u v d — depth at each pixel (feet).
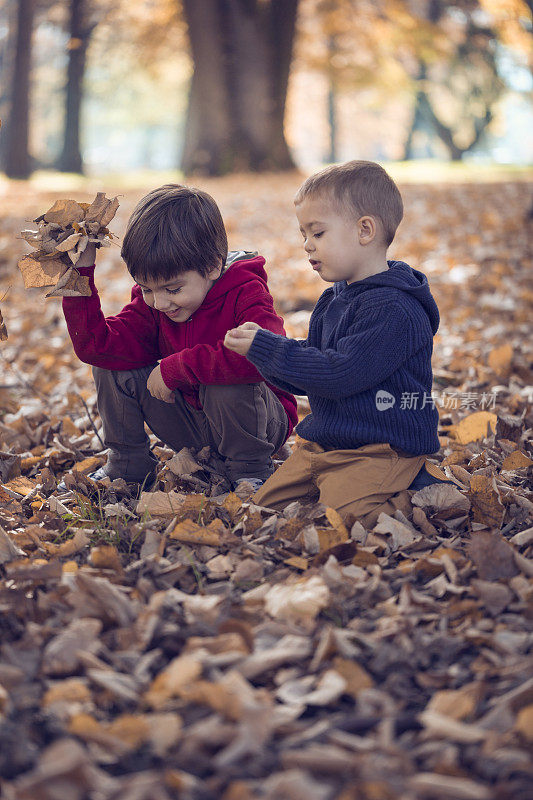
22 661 6.14
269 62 73.92
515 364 15.34
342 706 5.71
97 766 5.09
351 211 8.60
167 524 8.93
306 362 8.51
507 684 5.81
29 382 15.51
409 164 119.44
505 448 11.20
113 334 9.64
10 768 5.05
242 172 74.23
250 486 9.74
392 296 8.61
